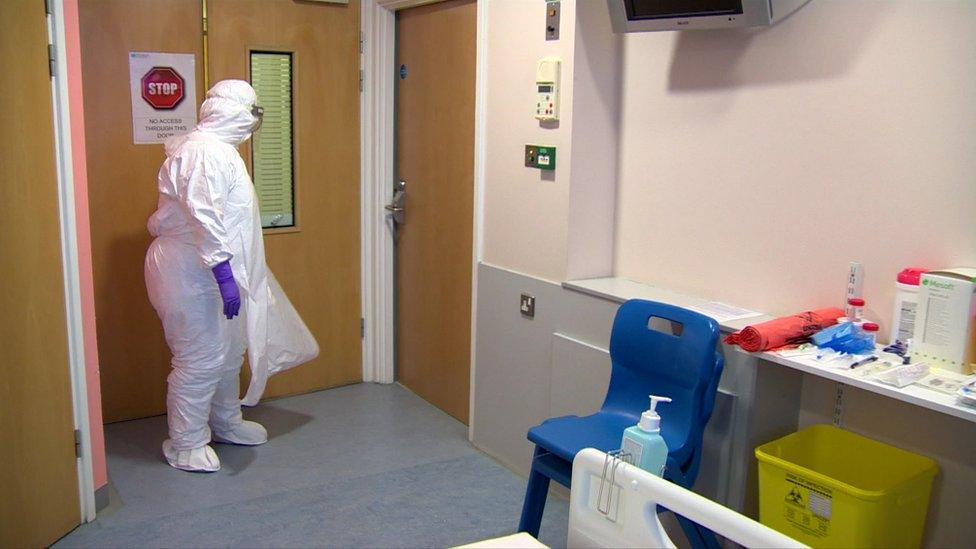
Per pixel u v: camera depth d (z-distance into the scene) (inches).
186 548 108.0
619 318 101.9
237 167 122.7
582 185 117.3
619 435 95.5
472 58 139.2
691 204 109.3
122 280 144.9
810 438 92.8
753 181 101.0
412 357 168.1
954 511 84.0
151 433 144.9
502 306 131.8
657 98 112.3
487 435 139.0
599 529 65.1
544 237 122.1
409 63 157.5
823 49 91.7
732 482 95.1
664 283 114.5
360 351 173.0
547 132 119.0
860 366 80.0
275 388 163.8
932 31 82.1
